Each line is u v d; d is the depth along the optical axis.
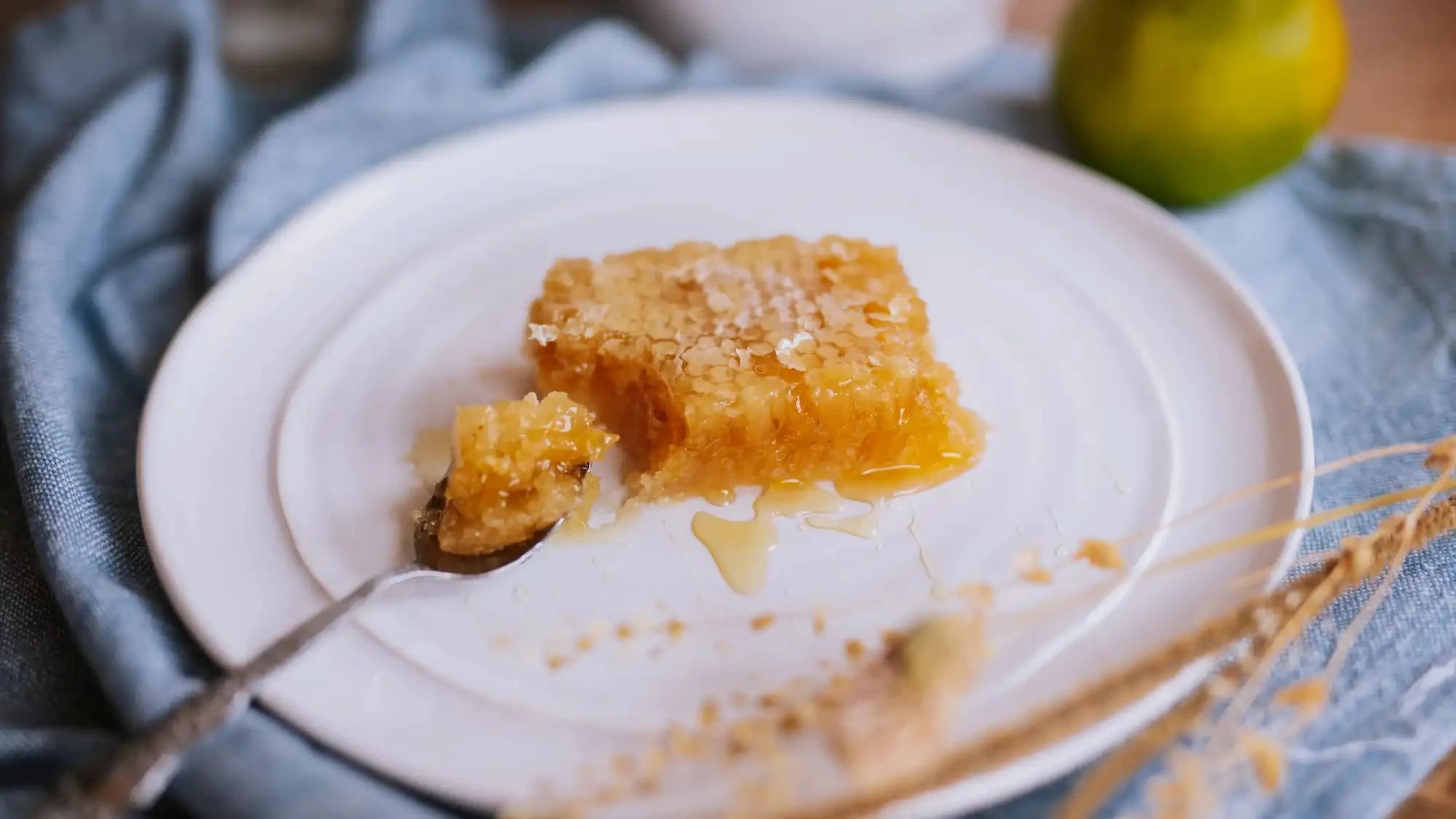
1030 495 0.35
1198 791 0.30
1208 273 0.39
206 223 0.41
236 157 0.44
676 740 0.30
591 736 0.31
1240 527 0.34
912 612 0.33
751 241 0.38
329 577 0.33
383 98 0.43
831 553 0.34
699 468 0.35
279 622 0.32
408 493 0.35
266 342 0.38
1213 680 0.31
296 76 0.47
